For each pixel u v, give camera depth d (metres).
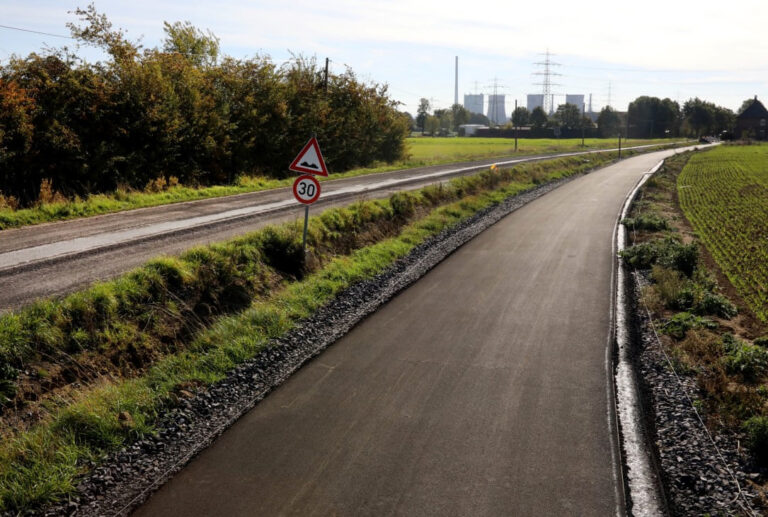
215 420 5.98
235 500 4.64
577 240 16.19
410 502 4.60
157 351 7.75
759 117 140.38
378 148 41.19
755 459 5.26
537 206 23.67
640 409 6.21
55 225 13.65
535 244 15.58
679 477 4.94
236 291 9.79
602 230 17.91
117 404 6.04
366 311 9.63
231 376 7.01
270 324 8.69
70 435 5.48
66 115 18.12
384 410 6.20
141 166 20.47
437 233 16.92
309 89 33.25
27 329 6.94
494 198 25.17
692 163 62.50
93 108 18.77
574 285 11.40
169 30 29.64
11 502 4.58
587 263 13.34
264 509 4.52
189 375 6.95
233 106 26.64
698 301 10.20
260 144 28.05
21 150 16.36
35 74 17.64
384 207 17.64
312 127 31.48
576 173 44.69
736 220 23.39
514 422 5.92
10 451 5.21
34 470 4.95
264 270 10.85
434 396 6.53
